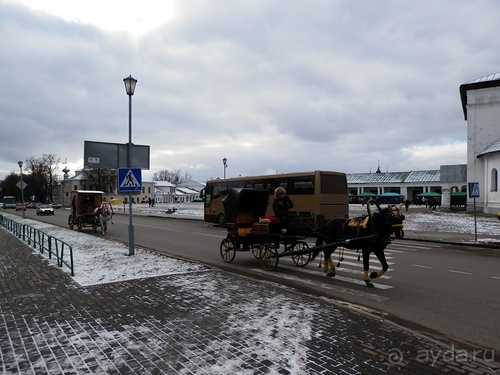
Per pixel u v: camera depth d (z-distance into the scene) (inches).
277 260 413.7
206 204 1124.5
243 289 305.9
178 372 161.0
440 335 219.8
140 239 749.9
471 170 1517.0
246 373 159.9
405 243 699.4
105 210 862.5
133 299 276.7
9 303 268.4
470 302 289.7
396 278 378.9
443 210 1777.8
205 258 508.4
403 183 3134.8
